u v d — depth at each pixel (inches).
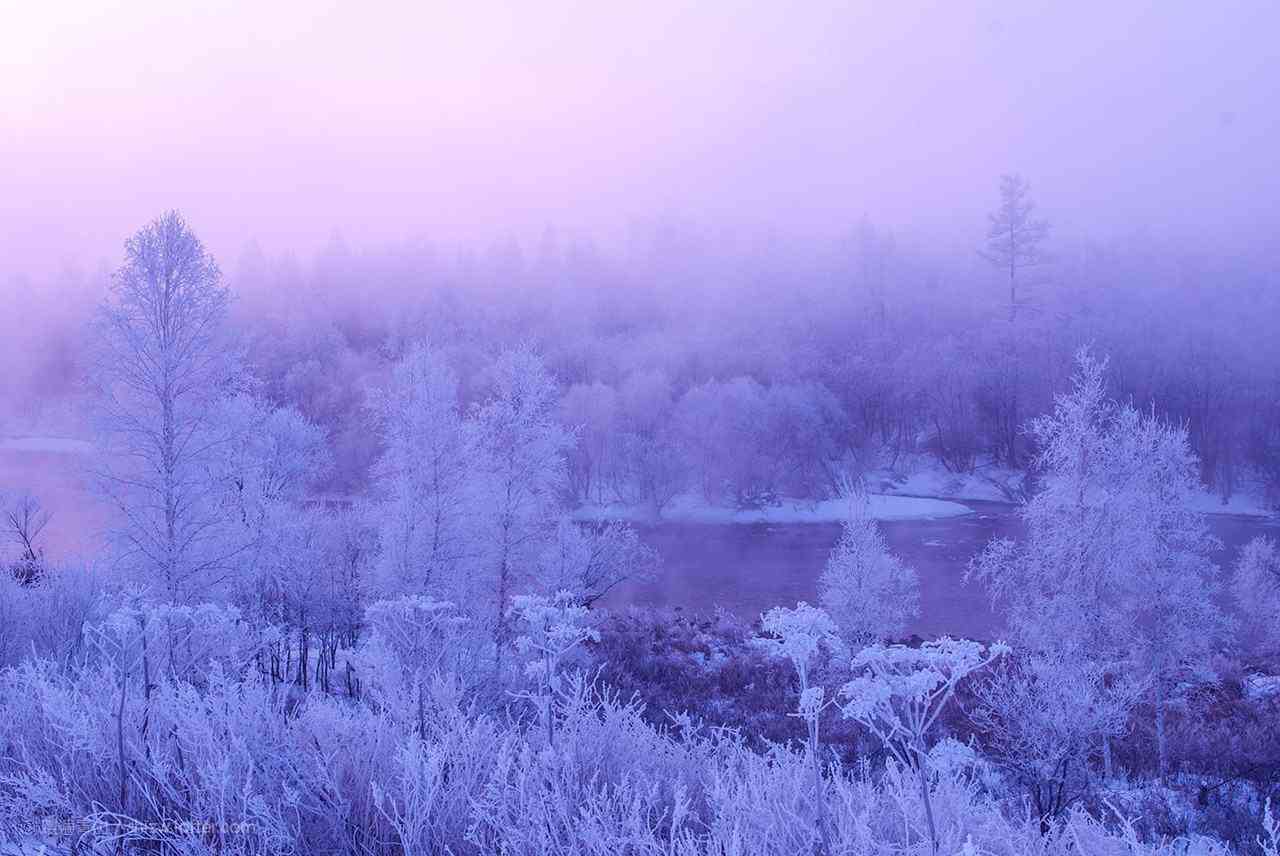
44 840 122.0
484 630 463.8
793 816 134.5
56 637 346.6
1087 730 378.3
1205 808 376.2
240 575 515.5
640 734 187.8
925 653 115.3
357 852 135.4
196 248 486.3
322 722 165.3
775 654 134.6
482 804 134.9
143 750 146.9
